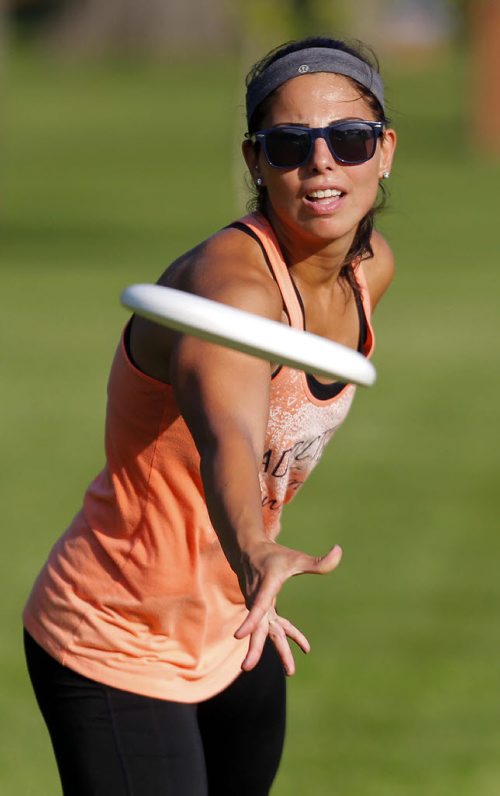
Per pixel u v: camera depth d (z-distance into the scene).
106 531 13.14
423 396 48.50
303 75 12.16
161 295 10.16
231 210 102.44
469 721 23.72
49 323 60.12
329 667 26.06
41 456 40.81
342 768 21.73
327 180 12.08
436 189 113.44
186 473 12.73
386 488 37.84
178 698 13.14
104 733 13.03
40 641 13.45
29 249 82.31
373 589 30.23
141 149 145.88
